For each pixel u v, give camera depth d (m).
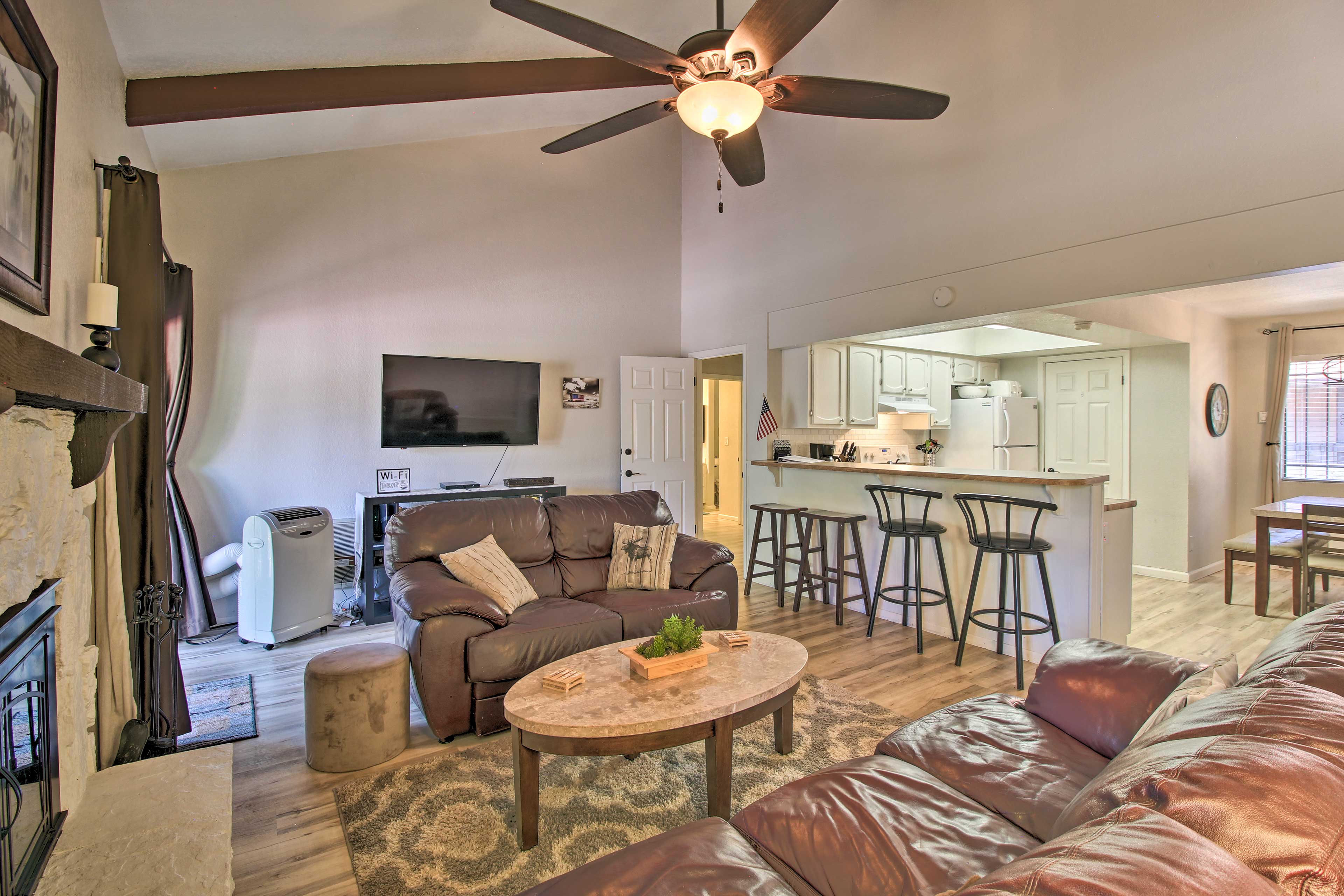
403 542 3.12
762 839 1.33
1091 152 3.13
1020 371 6.70
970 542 3.41
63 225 1.89
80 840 1.59
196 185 4.03
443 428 4.85
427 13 2.93
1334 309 5.38
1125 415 5.71
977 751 1.59
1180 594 4.84
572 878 1.12
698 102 2.33
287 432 4.32
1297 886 0.61
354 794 2.16
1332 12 2.47
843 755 2.40
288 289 4.33
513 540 3.32
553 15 2.00
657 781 2.24
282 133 3.80
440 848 1.88
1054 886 0.56
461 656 2.55
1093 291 3.13
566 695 1.99
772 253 5.08
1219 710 1.00
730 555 3.52
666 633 2.25
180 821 1.67
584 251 5.66
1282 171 2.58
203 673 3.27
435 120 4.39
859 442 6.13
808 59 4.53
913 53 3.91
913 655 3.49
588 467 5.70
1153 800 0.75
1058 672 1.79
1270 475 5.75
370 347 4.64
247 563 3.68
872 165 4.22
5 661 1.26
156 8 2.39
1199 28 2.79
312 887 1.73
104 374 1.54
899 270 4.05
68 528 1.75
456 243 5.02
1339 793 0.71
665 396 5.93
